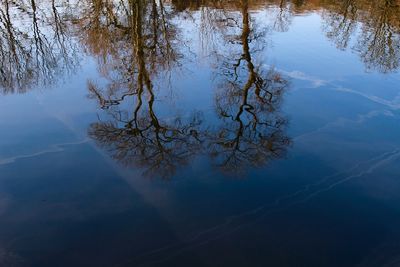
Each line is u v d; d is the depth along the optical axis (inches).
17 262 362.0
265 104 663.1
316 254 377.7
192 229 402.3
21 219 410.9
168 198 443.5
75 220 410.9
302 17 1214.9
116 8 1033.5
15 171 482.6
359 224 413.4
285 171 492.7
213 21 1087.6
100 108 635.5
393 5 1370.6
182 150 535.5
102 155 519.2
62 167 493.0
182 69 807.7
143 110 637.9
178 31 1000.9
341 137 571.8
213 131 585.9
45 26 1020.5
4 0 1141.7
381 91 718.5
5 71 757.3
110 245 381.7
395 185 472.1
